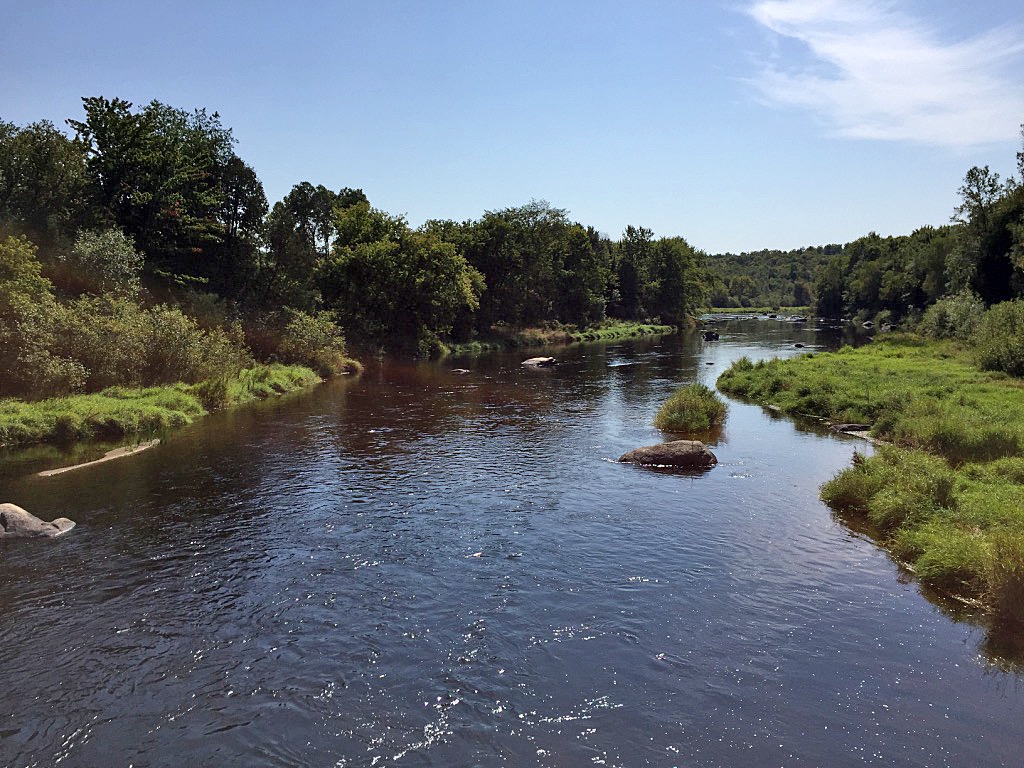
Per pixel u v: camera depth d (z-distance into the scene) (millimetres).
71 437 21688
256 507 15062
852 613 9984
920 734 7164
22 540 12891
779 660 8656
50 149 35500
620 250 123938
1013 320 39375
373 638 9234
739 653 8836
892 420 22984
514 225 84750
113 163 38844
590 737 7145
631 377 42375
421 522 14078
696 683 8141
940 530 12203
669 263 118312
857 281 117750
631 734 7195
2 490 16031
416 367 49906
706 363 51656
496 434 23719
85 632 9391
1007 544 10141
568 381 40281
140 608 10117
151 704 7773
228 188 47750
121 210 39719
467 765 6738
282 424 25469
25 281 25594
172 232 41750
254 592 10672
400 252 57062
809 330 98062
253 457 19906
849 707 7656
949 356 44781
